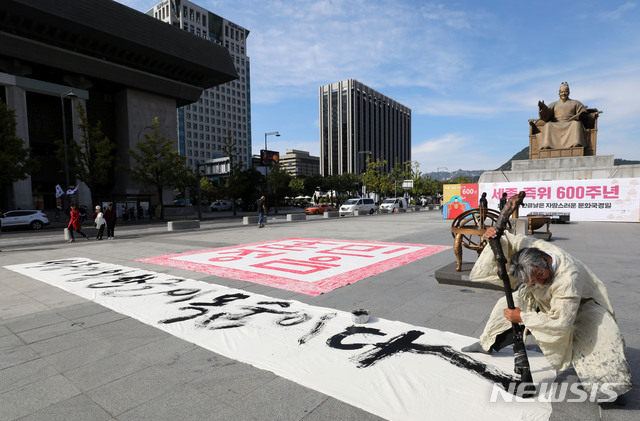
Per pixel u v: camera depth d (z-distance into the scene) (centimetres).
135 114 4350
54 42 3650
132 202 3519
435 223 1878
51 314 437
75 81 3916
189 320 399
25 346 338
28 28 3431
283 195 5303
